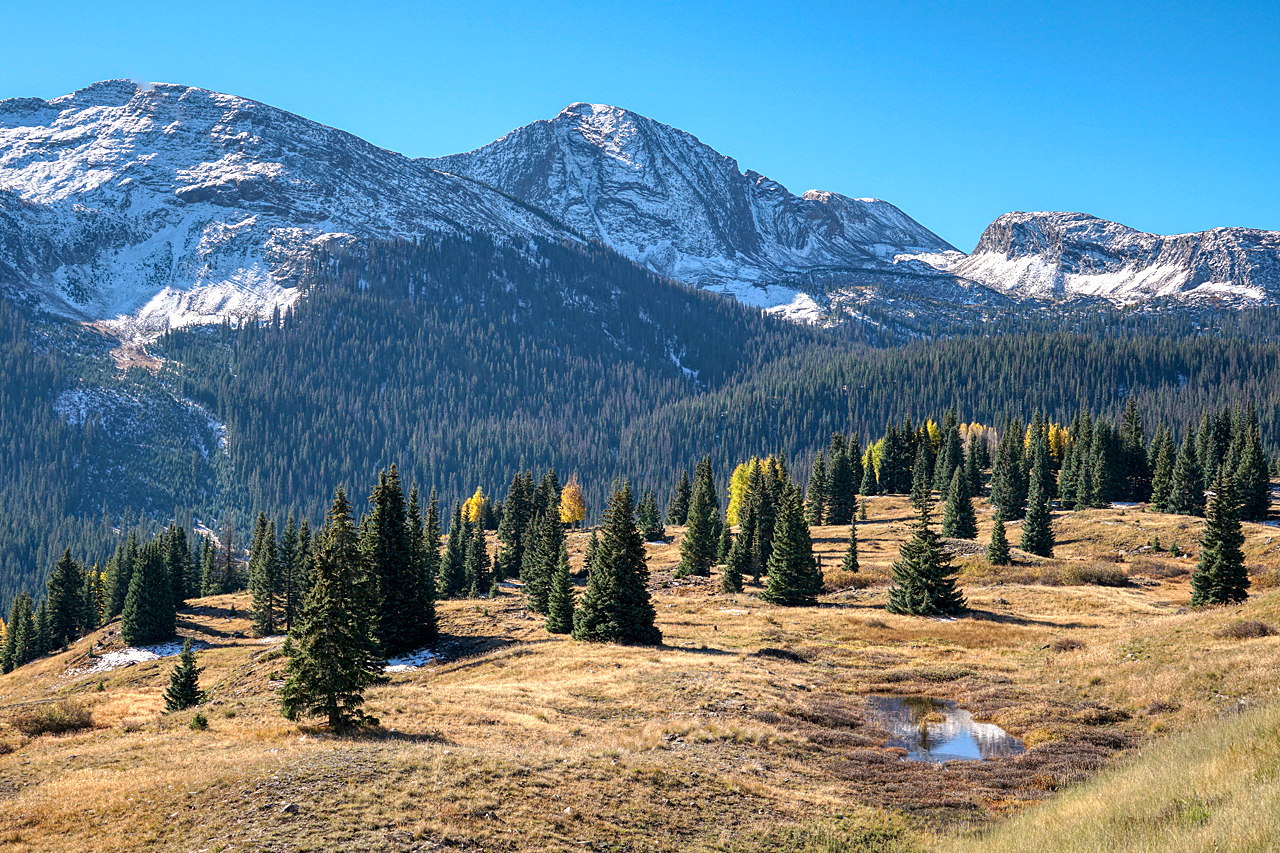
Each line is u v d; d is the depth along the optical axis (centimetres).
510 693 4131
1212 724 2844
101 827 2177
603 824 2353
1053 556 10144
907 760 3247
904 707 4162
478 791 2436
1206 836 1612
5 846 2061
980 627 6334
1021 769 3064
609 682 4425
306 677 3328
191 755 2828
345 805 2288
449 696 4012
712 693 4122
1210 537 6588
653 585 9538
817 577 8350
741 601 8119
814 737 3516
